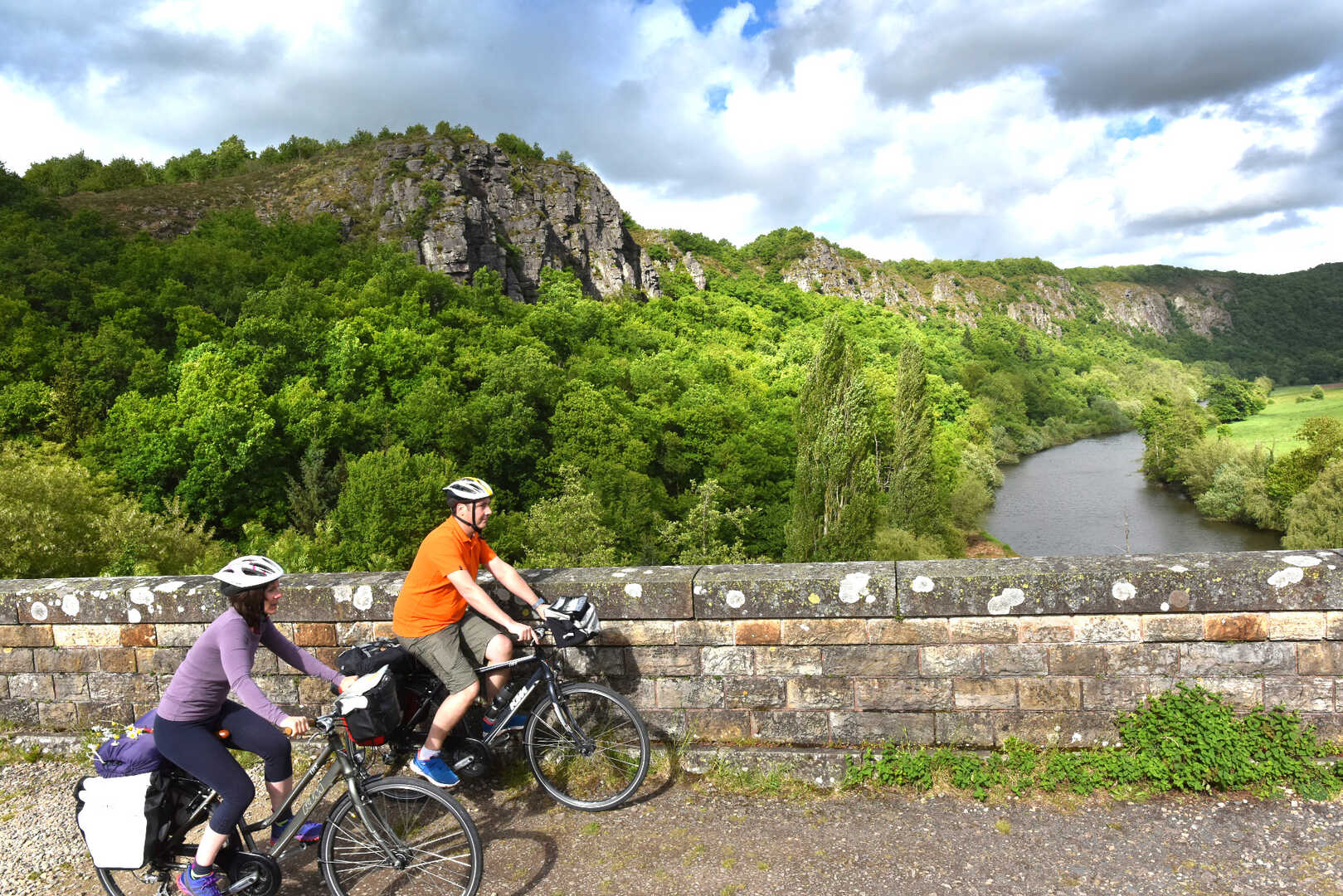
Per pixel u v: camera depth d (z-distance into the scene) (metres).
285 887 3.87
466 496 3.99
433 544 4.02
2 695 5.59
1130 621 4.36
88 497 27.70
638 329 110.69
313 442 50.72
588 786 4.50
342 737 3.69
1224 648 4.31
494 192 136.25
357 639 5.03
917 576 4.49
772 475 63.97
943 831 4.02
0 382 51.69
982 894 3.53
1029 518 78.69
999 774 4.34
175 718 3.44
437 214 119.00
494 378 62.22
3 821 4.66
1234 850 3.74
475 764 4.17
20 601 5.47
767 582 4.61
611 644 4.80
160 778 3.50
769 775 4.56
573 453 57.12
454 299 94.12
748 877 3.74
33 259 74.38
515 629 3.99
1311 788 4.09
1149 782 4.26
